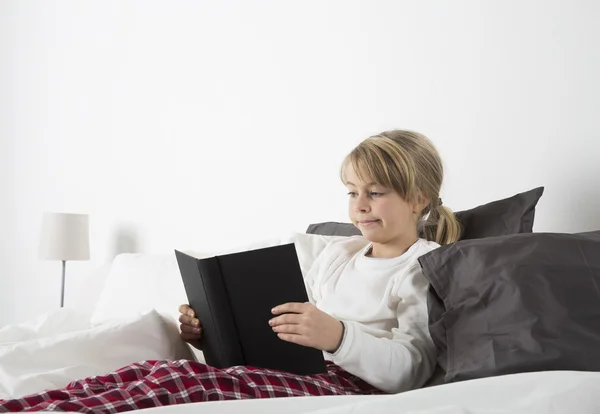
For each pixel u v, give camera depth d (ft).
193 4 9.16
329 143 7.66
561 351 3.67
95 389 3.59
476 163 6.40
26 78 11.61
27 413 2.84
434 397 3.11
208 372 3.79
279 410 3.10
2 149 11.94
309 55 7.87
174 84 9.40
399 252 5.08
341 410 2.99
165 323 4.89
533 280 3.91
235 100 8.66
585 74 5.70
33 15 11.47
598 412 3.05
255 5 8.45
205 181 9.00
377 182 4.91
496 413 2.97
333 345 4.23
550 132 5.90
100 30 10.41
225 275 4.14
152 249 9.69
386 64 7.14
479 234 5.36
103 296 6.76
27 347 4.38
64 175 11.02
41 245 10.11
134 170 9.93
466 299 4.11
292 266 4.31
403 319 4.67
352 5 7.46
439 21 6.70
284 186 8.11
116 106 10.20
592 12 5.66
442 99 6.67
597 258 4.01
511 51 6.17
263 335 4.18
